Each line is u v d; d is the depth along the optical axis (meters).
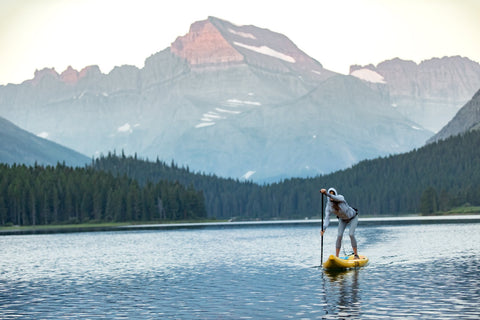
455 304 31.27
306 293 35.88
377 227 134.12
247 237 110.38
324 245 76.19
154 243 94.62
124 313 31.52
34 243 104.69
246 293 36.66
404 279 40.12
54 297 37.16
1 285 43.12
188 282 42.41
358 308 30.92
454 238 82.06
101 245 92.56
